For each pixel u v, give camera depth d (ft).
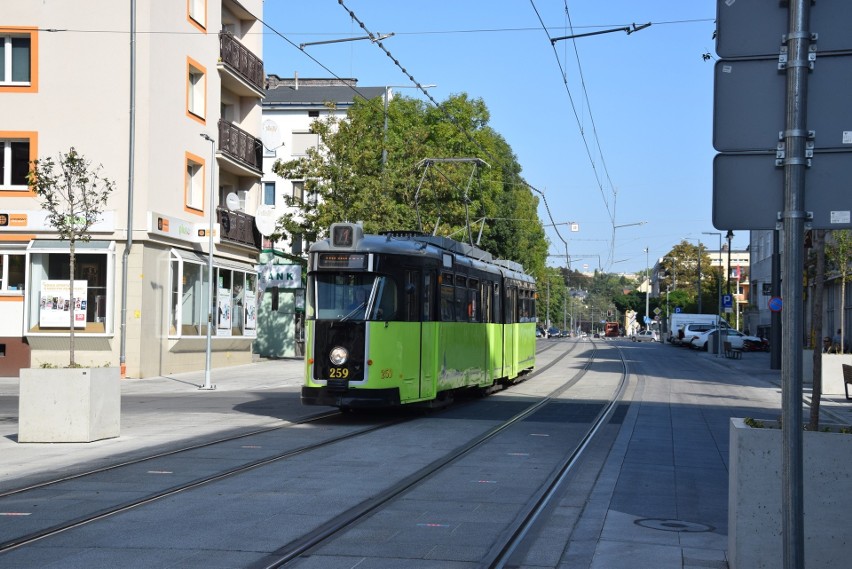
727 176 15.94
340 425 58.13
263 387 95.20
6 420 61.72
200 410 68.23
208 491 34.47
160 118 104.53
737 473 20.77
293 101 217.97
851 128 15.05
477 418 63.21
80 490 34.53
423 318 62.08
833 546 19.74
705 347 212.84
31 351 100.78
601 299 618.03
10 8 101.65
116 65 101.76
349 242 59.16
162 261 105.70
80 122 101.50
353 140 124.06
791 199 14.87
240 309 129.90
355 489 35.14
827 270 112.68
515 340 95.81
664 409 71.20
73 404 48.29
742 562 20.56
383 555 25.02
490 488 35.86
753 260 266.16
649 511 31.55
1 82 102.27
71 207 58.44
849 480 19.67
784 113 15.74
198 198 115.44
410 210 134.92
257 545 25.91
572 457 44.32
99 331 100.48
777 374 123.75
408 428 56.54
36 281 100.73
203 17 115.44
